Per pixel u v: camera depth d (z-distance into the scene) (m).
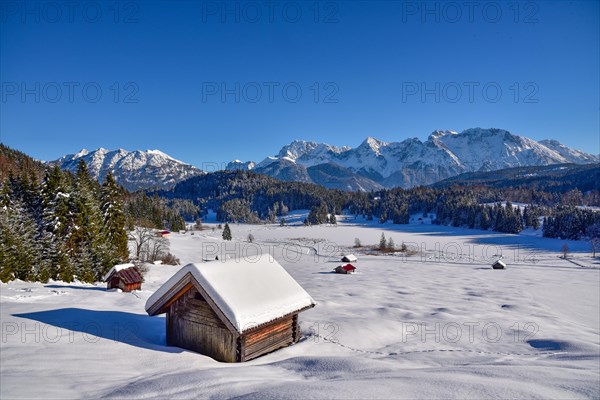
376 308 27.56
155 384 7.93
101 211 48.31
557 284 52.81
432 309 30.17
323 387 6.83
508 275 63.19
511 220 149.75
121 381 8.55
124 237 50.62
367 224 197.12
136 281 31.86
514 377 7.85
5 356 10.25
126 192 138.00
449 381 7.19
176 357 11.11
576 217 130.00
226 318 11.20
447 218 186.88
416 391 6.53
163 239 73.00
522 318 27.00
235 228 184.50
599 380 7.42
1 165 93.12
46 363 9.77
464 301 36.28
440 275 62.91
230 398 6.72
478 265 79.00
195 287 12.01
